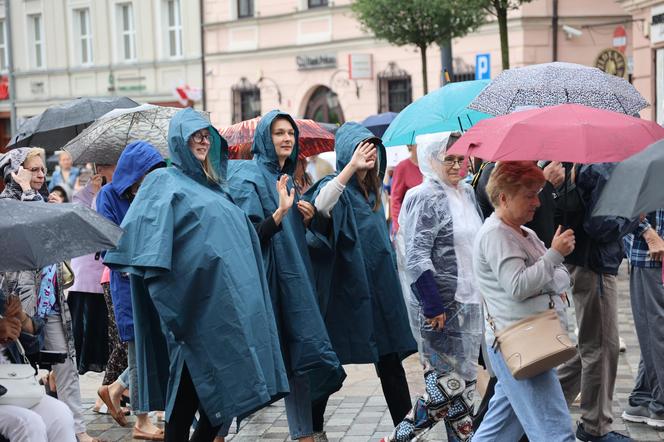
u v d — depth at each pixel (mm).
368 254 7762
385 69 35688
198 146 6516
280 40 39219
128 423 9352
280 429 8898
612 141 5637
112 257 6227
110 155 9711
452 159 7148
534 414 6008
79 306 9789
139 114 9836
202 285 6227
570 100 6742
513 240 6066
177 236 6270
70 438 6125
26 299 7758
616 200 5051
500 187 6098
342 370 7633
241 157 9164
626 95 6820
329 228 7504
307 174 9141
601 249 7504
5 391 5883
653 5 24438
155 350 6699
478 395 9383
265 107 40125
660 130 5867
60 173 22312
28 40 48312
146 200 6332
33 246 5453
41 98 47938
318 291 7602
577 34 30750
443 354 7133
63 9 46719
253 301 6305
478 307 7109
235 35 40844
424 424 7262
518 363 5910
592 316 7609
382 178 7922
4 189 8328
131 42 44875
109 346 9242
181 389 6469
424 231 7078
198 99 39156
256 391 6191
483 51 32281
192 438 6648
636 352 11188
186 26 42500
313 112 38906
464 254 7121
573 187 7387
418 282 7031
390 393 7875
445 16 21344
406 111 9805
